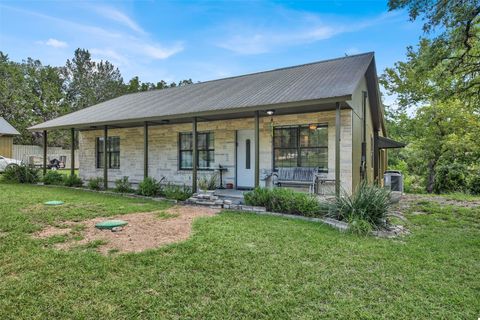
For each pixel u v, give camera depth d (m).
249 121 9.83
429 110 16.02
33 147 25.92
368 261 3.72
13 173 13.07
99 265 3.48
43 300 2.70
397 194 9.77
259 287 2.99
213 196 7.69
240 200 7.91
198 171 11.03
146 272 3.31
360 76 7.74
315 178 8.11
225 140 10.46
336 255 3.91
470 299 2.81
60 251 3.95
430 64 8.27
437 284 3.12
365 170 9.66
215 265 3.52
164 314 2.51
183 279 3.15
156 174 12.08
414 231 5.51
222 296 2.81
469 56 8.09
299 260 3.72
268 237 4.68
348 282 3.13
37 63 36.28
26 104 30.03
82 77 36.56
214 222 5.68
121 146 13.22
